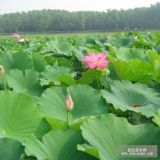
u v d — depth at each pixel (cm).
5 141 219
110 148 227
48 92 319
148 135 238
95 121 238
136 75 429
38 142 224
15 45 1098
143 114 312
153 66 471
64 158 224
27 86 426
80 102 321
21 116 268
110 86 361
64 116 307
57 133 235
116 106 318
